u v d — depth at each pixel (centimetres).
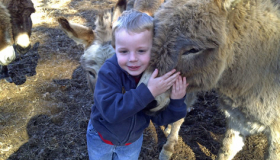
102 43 252
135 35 148
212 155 312
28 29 390
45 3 816
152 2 306
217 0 166
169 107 177
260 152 315
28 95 407
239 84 204
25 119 358
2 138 325
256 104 209
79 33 259
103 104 157
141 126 192
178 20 162
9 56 369
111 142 197
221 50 173
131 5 382
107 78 165
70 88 432
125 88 169
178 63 165
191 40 161
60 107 383
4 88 422
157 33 160
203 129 350
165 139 339
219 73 186
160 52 158
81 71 480
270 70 196
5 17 346
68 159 304
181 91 169
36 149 313
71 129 347
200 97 415
